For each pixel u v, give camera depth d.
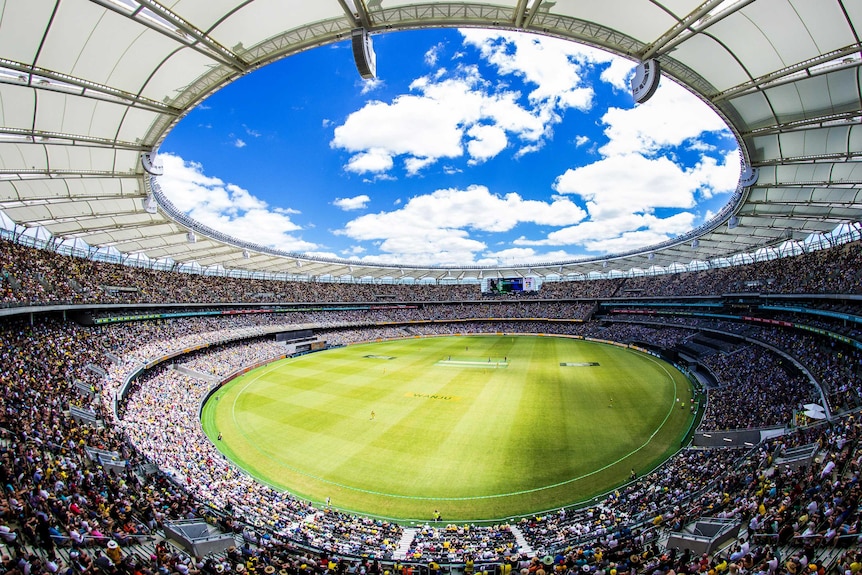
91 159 28.91
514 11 18.62
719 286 67.69
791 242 61.16
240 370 56.06
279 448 30.94
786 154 29.19
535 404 39.44
